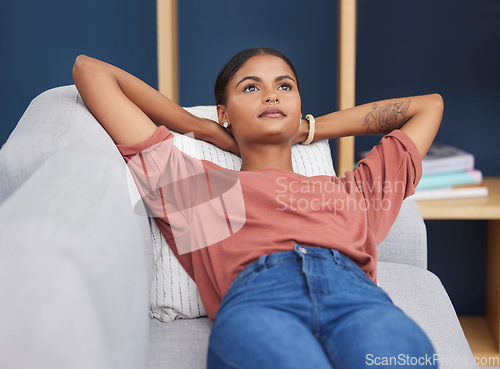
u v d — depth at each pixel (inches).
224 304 38.4
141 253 34.3
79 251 25.0
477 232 83.7
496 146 82.0
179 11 81.3
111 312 26.8
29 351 23.6
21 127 42.4
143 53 82.3
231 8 81.3
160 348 40.1
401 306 46.0
